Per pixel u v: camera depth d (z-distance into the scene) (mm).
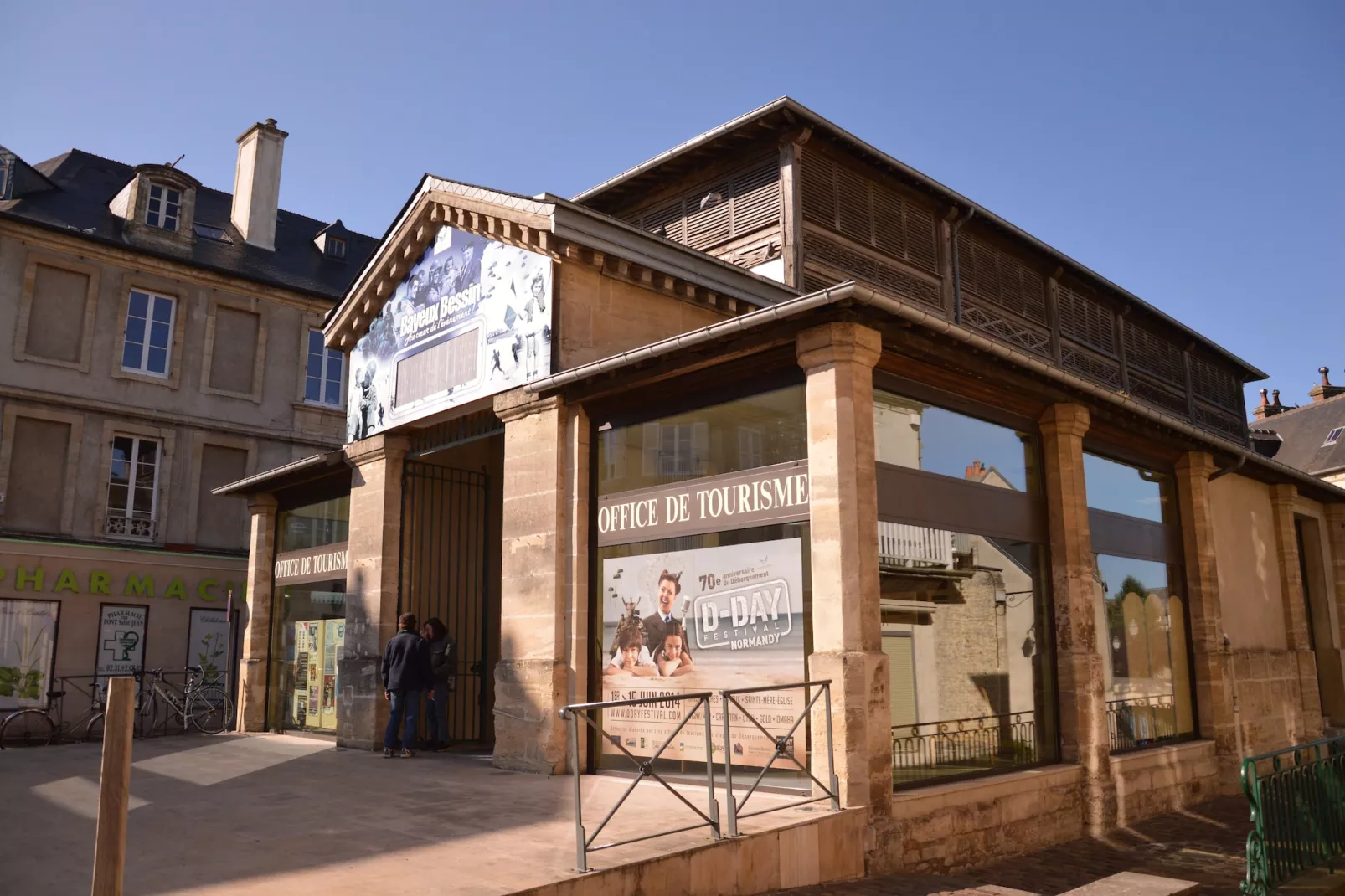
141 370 22078
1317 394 41750
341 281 26500
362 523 13008
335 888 5289
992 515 9539
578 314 10773
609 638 9484
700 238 15055
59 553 19562
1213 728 12430
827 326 7848
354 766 10484
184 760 11258
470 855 6043
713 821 6445
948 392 9266
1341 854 7809
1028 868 8375
